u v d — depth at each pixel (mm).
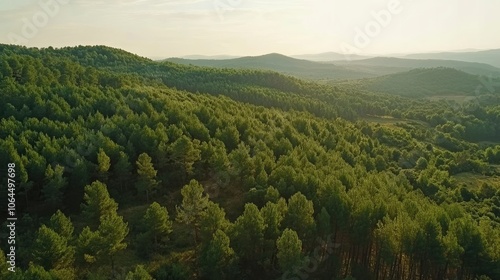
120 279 41188
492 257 41094
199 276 43625
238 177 62094
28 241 47312
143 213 56969
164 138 67500
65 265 39562
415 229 42781
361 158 83062
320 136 96188
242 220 44531
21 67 98812
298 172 59719
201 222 45562
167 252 48406
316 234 47000
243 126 84188
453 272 44969
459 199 78188
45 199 54938
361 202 48188
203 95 128750
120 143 66375
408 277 45969
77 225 52906
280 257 41906
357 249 49094
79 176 56906
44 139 60750
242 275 44281
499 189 82688
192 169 65438
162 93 109625
